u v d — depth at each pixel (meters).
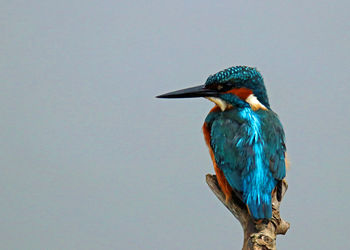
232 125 10.54
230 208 10.40
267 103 11.31
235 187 9.88
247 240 9.50
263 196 9.55
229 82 11.00
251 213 9.34
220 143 10.38
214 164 10.77
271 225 9.39
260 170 9.78
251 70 11.11
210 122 11.26
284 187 10.92
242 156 10.00
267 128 10.41
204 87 11.34
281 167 10.03
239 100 11.00
